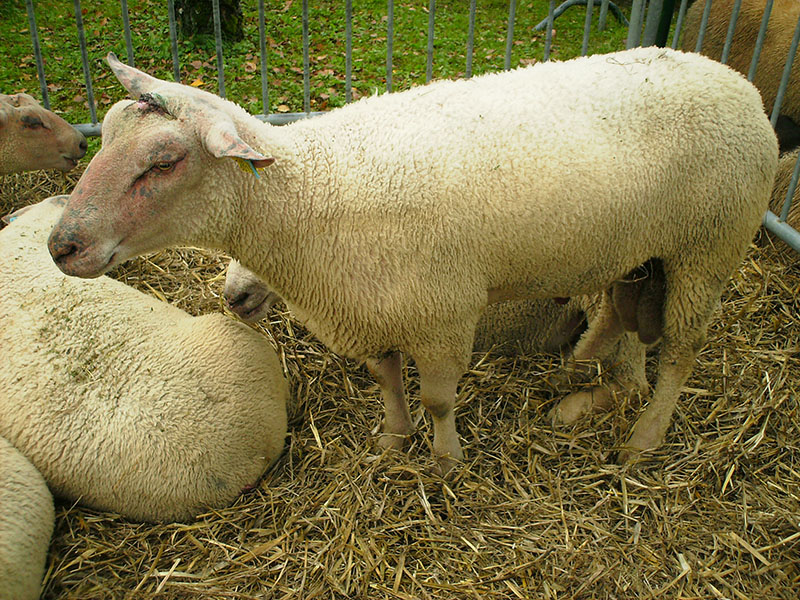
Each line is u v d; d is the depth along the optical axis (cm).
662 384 161
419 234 129
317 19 379
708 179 135
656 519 152
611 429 171
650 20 229
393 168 128
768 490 158
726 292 205
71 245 113
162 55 335
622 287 158
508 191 129
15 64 323
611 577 141
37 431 145
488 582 140
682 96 133
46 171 244
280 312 196
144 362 150
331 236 130
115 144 116
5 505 133
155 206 118
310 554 145
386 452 161
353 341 144
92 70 324
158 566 144
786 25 255
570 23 394
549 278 143
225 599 138
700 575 141
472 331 145
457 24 384
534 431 170
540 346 193
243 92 314
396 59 344
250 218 129
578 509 154
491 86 137
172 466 144
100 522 149
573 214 132
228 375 152
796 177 203
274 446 160
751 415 171
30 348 151
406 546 146
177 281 205
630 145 131
